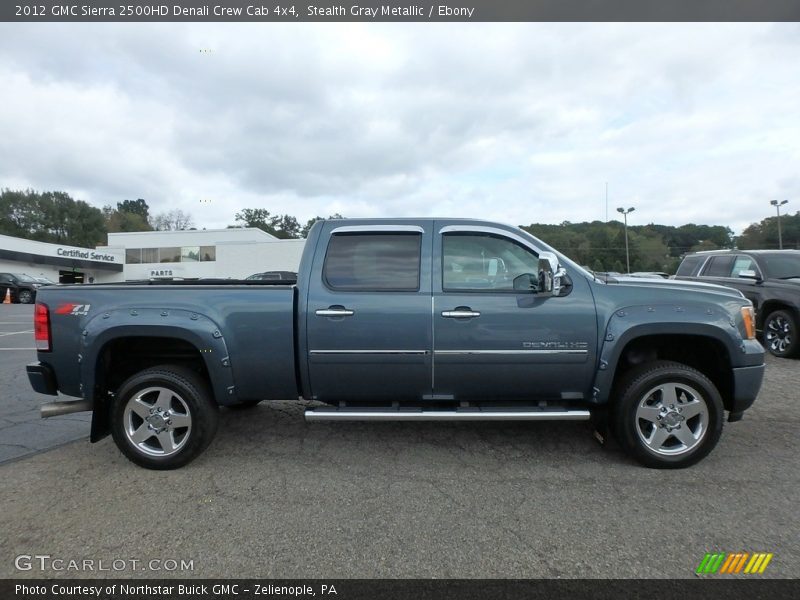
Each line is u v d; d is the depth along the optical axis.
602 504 3.17
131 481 3.59
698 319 3.64
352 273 3.85
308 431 4.63
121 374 4.10
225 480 3.59
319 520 3.01
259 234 43.12
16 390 6.41
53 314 3.81
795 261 8.27
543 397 3.87
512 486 3.45
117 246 44.81
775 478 3.52
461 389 3.84
